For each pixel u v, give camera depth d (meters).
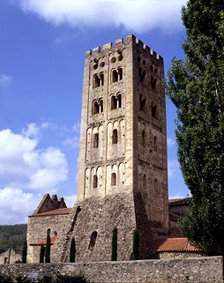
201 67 36.12
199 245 32.78
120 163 55.28
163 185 59.72
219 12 35.94
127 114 57.31
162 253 47.88
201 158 32.31
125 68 60.59
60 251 51.94
